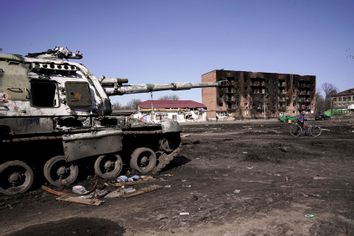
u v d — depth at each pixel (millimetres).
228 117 79938
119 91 11016
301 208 5992
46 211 6137
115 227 5176
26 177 7590
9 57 8109
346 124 38562
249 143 17547
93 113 9133
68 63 9016
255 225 5152
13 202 6746
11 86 7750
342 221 5281
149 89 11789
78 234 4898
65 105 8547
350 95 101562
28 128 7684
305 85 94250
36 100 8547
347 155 12914
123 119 9750
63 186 8094
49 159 8148
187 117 66375
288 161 11719
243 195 7008
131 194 7129
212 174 9633
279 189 7516
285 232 4848
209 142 18734
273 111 88625
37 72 8383
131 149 10383
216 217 5555
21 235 4930
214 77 81375
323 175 9141
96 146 8609
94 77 9719
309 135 21812
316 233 4797
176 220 5438
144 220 5484
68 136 8156
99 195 7078
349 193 7070
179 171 10234
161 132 10156
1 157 7840
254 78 86625
